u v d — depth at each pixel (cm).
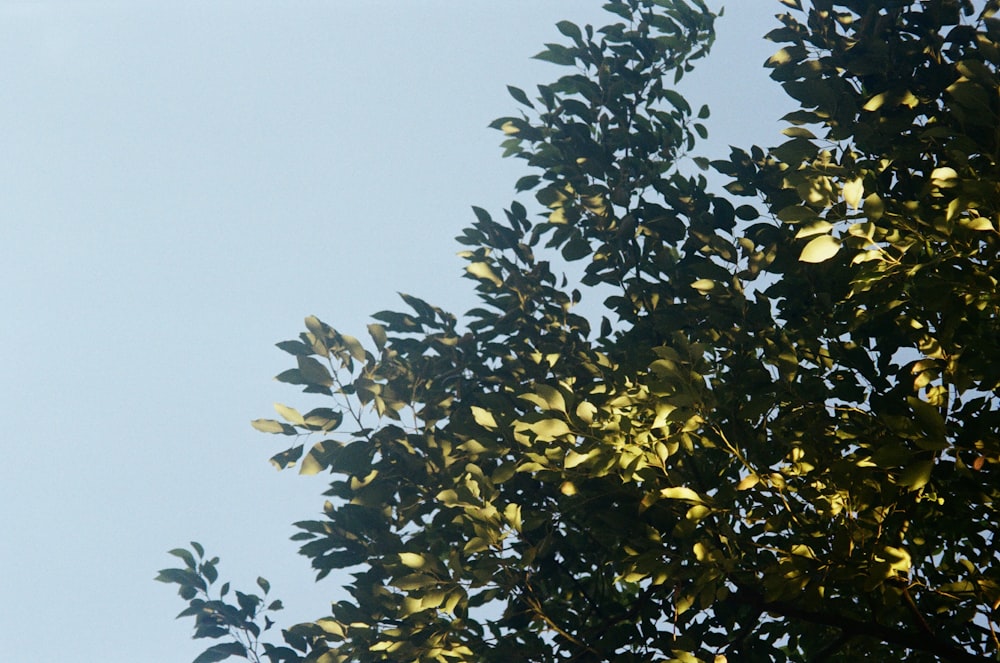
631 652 841
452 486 873
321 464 828
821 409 834
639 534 805
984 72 732
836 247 654
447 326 956
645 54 1044
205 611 900
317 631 870
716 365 909
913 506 746
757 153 955
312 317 812
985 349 722
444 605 777
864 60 882
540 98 1038
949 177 683
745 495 811
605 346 973
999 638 754
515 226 1012
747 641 857
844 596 834
